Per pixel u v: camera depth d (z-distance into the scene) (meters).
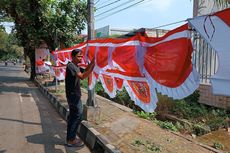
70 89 6.32
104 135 6.57
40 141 6.84
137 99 4.73
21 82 23.47
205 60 8.93
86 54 7.73
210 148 5.82
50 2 17.05
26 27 18.09
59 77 14.09
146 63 4.40
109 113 8.92
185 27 3.58
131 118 8.19
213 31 3.09
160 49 4.06
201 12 9.82
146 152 5.48
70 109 6.41
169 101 9.20
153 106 4.29
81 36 19.36
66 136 7.03
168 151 5.57
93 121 7.87
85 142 6.86
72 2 17.36
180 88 3.76
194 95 10.13
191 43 3.58
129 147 5.74
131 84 4.90
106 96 13.22
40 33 17.75
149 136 6.52
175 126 7.77
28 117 9.54
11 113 10.16
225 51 2.97
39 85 18.95
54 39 17.84
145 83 4.45
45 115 9.92
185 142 6.16
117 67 5.46
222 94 2.99
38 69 23.27
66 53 11.83
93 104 8.18
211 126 7.67
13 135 7.33
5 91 16.84
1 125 8.38
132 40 4.75
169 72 3.91
